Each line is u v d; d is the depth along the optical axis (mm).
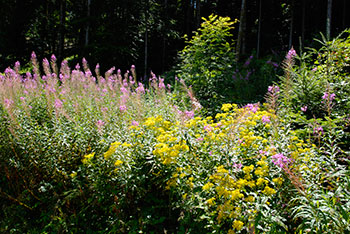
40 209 3113
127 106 3848
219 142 2729
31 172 3277
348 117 3270
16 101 3977
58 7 17344
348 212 1874
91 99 4465
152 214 2723
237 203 2143
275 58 10305
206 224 2326
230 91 7242
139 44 18062
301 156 2639
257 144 2840
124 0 13969
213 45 6023
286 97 3404
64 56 14070
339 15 19438
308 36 21234
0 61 13148
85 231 2805
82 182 3064
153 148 2846
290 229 2195
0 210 3178
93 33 14133
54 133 3312
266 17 22531
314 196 2025
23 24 14133
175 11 22234
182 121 2869
